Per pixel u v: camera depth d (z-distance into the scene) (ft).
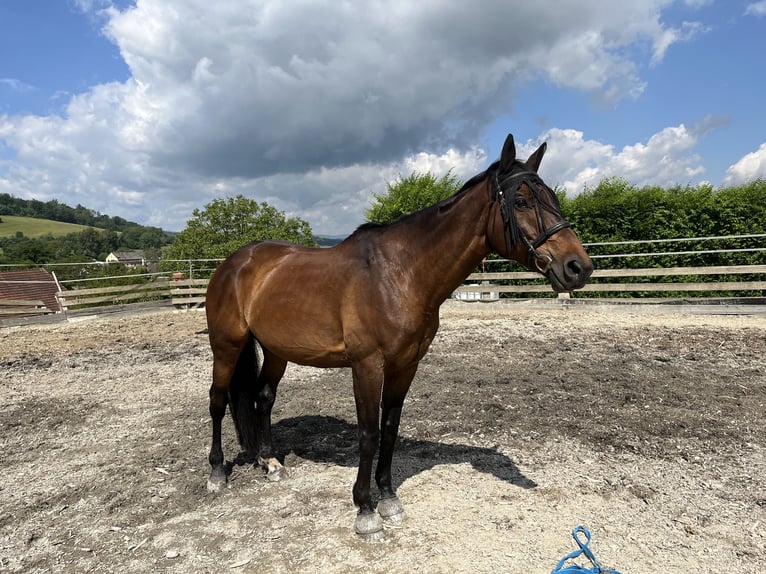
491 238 8.47
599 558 8.46
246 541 9.27
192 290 47.52
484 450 13.09
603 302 39.17
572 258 7.65
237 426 11.95
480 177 8.79
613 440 13.55
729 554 8.54
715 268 34.65
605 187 42.01
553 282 7.91
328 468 12.35
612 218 41.06
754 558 8.42
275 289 10.20
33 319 40.04
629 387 18.22
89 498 11.12
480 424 14.85
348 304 8.96
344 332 9.07
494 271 45.75
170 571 8.48
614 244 40.40
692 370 20.57
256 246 11.62
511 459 12.50
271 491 11.23
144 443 14.38
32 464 13.12
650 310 35.60
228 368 11.51
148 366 24.88
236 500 10.87
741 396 17.02
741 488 10.84
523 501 10.41
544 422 14.94
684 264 39.63
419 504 10.40
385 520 9.75
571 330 29.94
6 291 53.21
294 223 80.28
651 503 10.28
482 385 18.90
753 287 33.94
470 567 8.30
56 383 21.91
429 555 8.66
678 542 8.91
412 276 8.75
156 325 37.96
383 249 9.02
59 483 11.91
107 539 9.51
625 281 41.04
